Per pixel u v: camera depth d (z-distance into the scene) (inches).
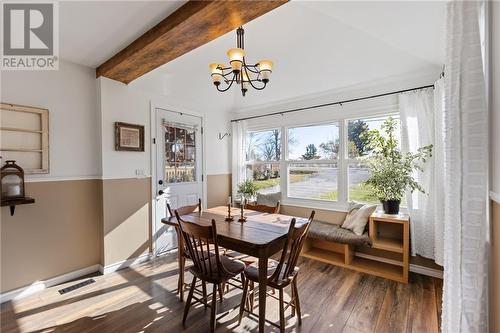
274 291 92.5
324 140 142.4
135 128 122.5
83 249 109.0
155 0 68.6
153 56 92.1
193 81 139.3
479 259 43.0
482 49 46.9
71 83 105.7
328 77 127.3
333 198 138.6
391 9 62.9
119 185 116.7
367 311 81.8
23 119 92.8
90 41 90.0
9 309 83.6
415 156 101.6
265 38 107.7
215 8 64.9
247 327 74.4
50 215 99.7
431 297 89.7
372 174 113.2
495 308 44.8
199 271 74.2
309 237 127.1
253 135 175.9
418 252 105.7
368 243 107.0
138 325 75.2
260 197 155.1
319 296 91.2
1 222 88.6
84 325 75.4
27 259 93.8
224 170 178.7
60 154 102.3
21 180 90.0
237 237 69.6
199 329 73.3
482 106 42.9
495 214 44.0
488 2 46.3
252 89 154.4
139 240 124.2
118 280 104.3
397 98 114.9
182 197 147.3
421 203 104.8
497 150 42.4
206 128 163.8
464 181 44.4
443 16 64.4
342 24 96.9
